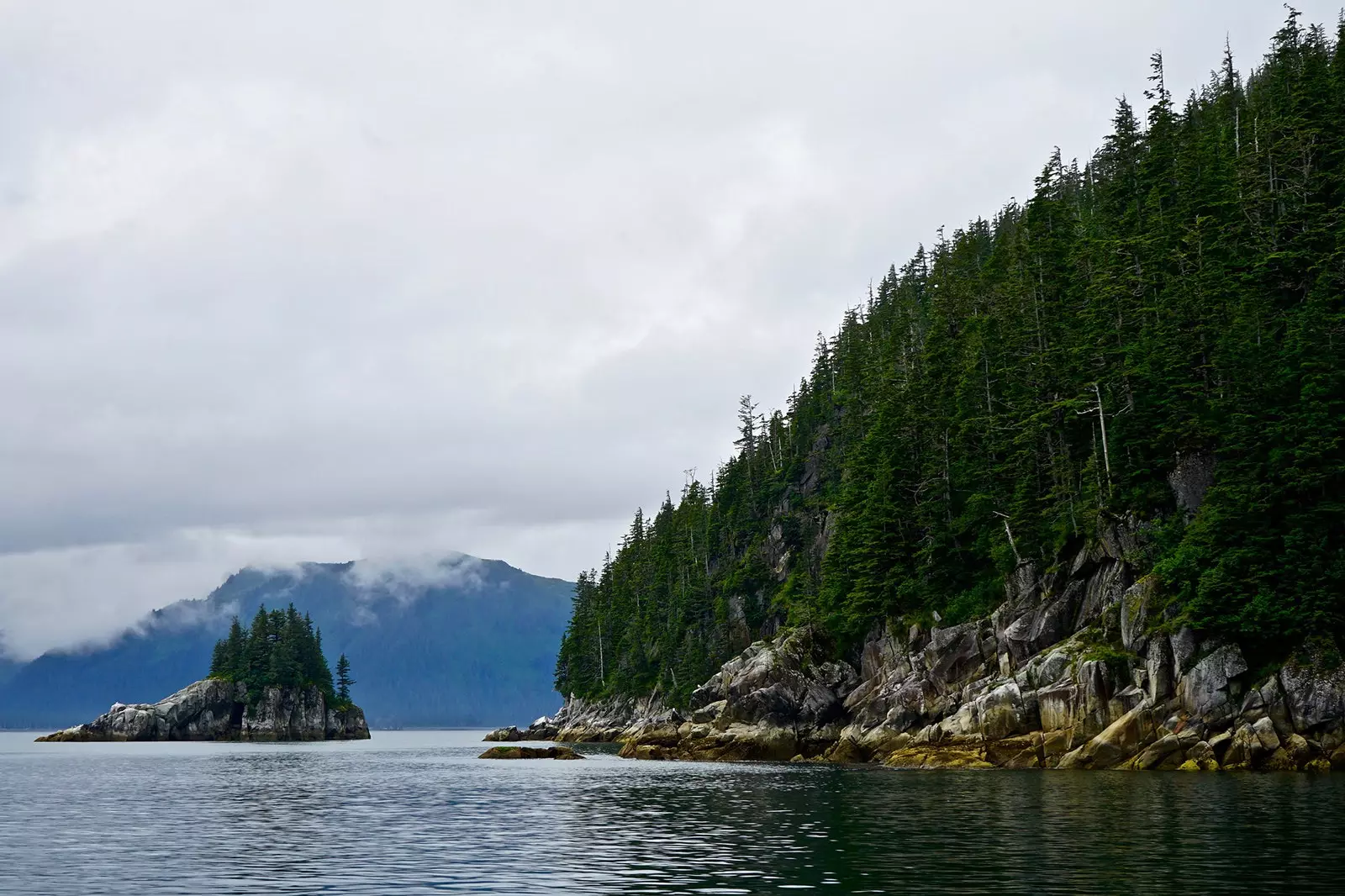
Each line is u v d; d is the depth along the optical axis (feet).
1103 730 233.35
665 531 647.97
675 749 368.48
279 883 100.37
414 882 99.35
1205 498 243.81
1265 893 86.94
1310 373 232.32
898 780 220.02
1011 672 272.92
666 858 112.37
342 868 108.99
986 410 346.33
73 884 100.89
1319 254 259.80
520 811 171.32
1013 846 115.55
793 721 348.18
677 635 544.21
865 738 305.32
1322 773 198.29
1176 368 261.03
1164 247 305.94
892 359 443.32
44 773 306.96
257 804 192.24
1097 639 251.80
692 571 579.07
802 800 179.11
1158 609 237.45
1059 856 107.14
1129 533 258.37
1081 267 338.34
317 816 167.73
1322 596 214.07
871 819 146.51
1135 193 365.40
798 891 90.79
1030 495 297.33
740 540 540.93
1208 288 268.21
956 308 414.21
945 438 347.77
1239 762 208.33
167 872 108.37
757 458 566.36
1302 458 223.71
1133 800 158.20
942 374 371.97
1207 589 222.89
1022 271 380.99
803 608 389.39
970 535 330.95
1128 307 295.28
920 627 319.06
